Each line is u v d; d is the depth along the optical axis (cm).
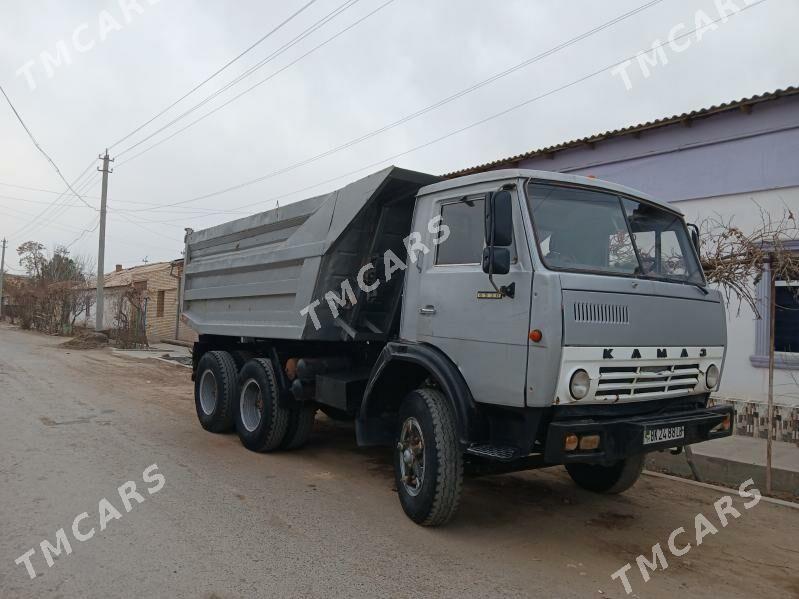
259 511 515
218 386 812
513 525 507
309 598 363
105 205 2680
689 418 447
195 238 967
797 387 865
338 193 624
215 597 360
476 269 465
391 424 567
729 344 940
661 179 1042
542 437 421
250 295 780
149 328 2911
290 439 720
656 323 446
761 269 645
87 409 968
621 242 479
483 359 445
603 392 419
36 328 3462
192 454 704
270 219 743
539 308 406
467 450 445
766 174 916
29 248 4219
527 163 1252
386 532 476
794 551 469
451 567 415
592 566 428
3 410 927
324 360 672
